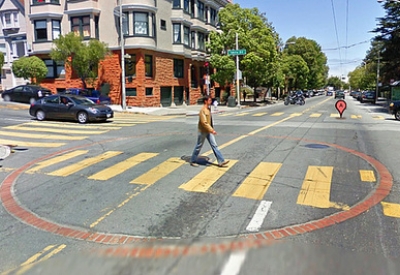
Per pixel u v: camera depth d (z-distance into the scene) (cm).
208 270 362
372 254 391
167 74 3195
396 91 4159
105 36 2942
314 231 452
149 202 564
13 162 884
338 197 583
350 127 1542
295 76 6375
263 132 1375
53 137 1279
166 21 3159
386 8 3519
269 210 525
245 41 3372
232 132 1383
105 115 1742
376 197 582
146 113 2450
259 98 5628
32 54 3133
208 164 819
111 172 757
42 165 843
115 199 581
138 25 2853
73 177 725
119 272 362
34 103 1792
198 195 596
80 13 2945
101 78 2975
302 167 789
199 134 806
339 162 838
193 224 477
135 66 2880
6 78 4053
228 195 595
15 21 3938
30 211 535
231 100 3425
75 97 1770
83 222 489
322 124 1666
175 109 2880
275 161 849
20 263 381
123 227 470
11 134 1345
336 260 380
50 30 3053
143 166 805
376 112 2622
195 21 3572
